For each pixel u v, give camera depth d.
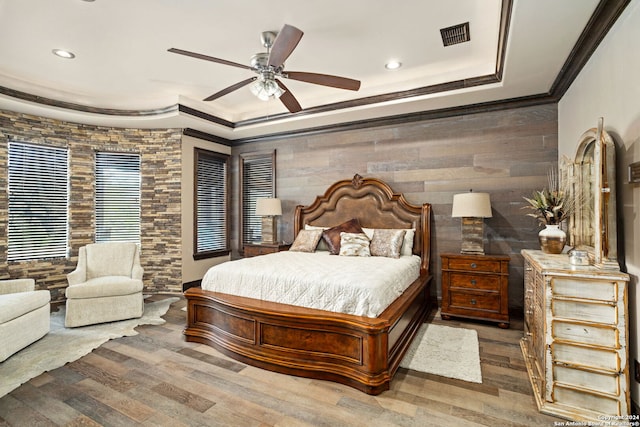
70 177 4.71
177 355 2.82
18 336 2.86
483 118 4.04
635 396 1.89
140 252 5.12
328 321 2.39
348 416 1.97
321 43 3.04
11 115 4.18
